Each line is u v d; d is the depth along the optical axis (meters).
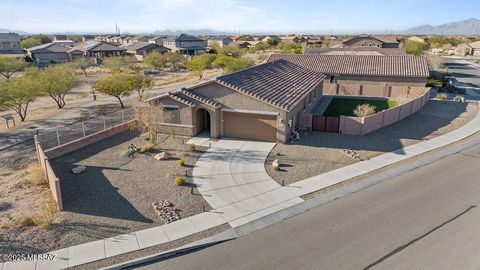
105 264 11.75
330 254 12.18
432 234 13.33
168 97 25.47
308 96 31.08
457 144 24.38
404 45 89.06
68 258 12.04
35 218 14.24
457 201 15.98
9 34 111.69
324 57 45.88
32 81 31.91
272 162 20.89
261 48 115.38
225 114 25.39
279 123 24.03
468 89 46.44
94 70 76.50
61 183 18.02
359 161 21.11
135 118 27.34
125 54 96.00
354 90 42.12
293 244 12.80
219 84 24.64
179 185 17.73
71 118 32.03
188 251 12.55
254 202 16.03
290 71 35.62
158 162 20.92
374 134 26.41
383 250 12.38
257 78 28.88
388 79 40.62
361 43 88.25
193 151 22.75
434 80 47.50
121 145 23.94
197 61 70.75
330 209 15.36
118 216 14.79
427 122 29.89
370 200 16.16
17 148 23.80
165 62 77.94
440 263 11.66
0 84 29.47
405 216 14.68
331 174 19.17
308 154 22.23
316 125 27.03
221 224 14.20
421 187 17.52
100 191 17.11
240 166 20.30
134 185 17.78
